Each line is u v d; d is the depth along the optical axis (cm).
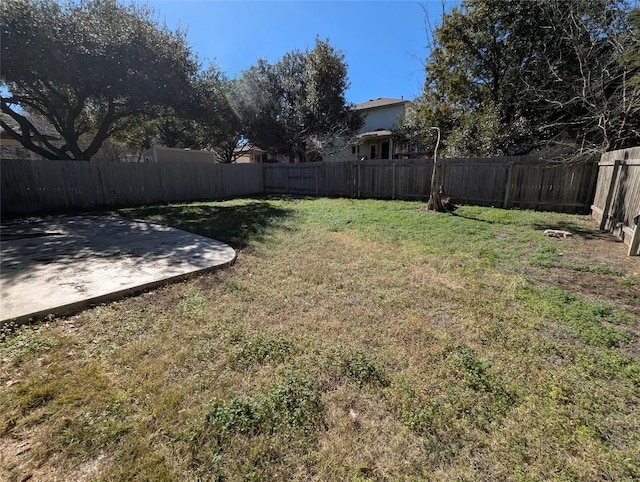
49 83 973
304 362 209
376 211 828
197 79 1177
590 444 149
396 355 218
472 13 1058
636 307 290
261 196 1305
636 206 472
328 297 312
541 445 149
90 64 857
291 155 1959
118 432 152
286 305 295
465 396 179
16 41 758
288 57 1742
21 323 251
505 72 1095
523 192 838
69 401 172
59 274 357
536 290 327
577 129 920
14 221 723
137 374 195
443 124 1190
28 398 173
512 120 1032
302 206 956
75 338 235
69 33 829
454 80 1128
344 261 423
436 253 456
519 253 452
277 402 172
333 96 1747
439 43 1163
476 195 919
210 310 283
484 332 248
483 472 136
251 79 1720
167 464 137
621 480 132
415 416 165
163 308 288
